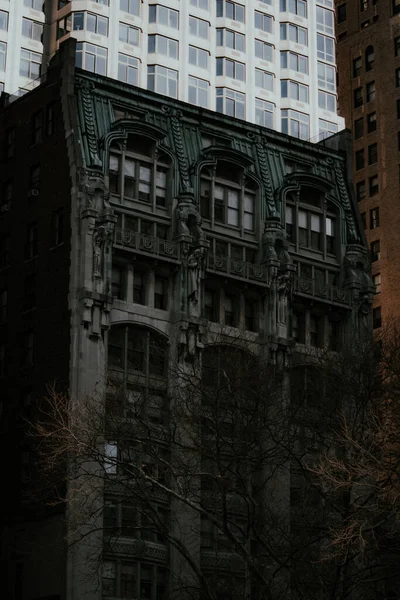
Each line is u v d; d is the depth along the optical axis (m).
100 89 116.69
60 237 111.44
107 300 107.38
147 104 118.88
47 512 103.75
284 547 82.56
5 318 115.06
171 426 98.19
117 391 92.19
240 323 116.62
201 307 113.44
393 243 169.38
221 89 147.62
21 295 113.81
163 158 117.06
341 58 183.75
